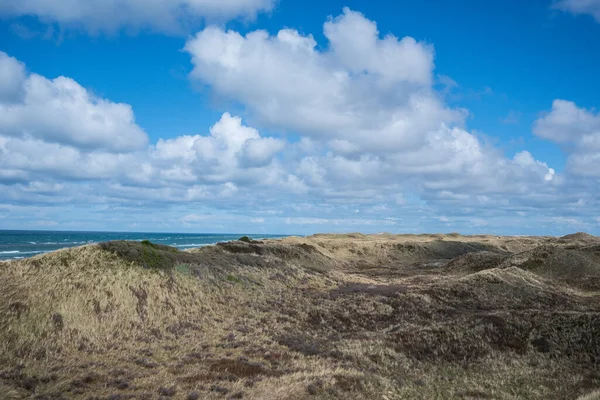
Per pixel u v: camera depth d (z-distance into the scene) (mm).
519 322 25828
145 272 30797
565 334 23891
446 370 21578
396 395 17859
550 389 18656
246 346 23625
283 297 35781
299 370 20016
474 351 23516
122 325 24312
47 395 15336
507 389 18906
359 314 32281
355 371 20125
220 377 18172
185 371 18953
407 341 25094
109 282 27344
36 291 24062
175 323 26406
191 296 30859
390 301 34844
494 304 34781
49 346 20391
